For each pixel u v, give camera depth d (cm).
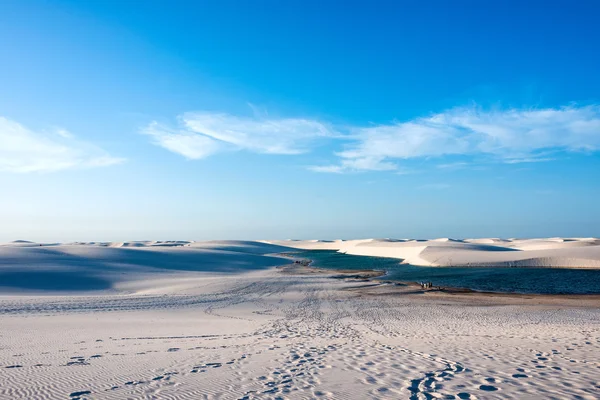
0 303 2350
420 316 2050
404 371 757
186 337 1309
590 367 771
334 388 649
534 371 740
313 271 5797
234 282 4031
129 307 2383
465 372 739
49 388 675
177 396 622
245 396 615
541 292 3300
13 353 1004
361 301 2769
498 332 1402
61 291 3531
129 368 816
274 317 2011
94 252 6147
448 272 5022
